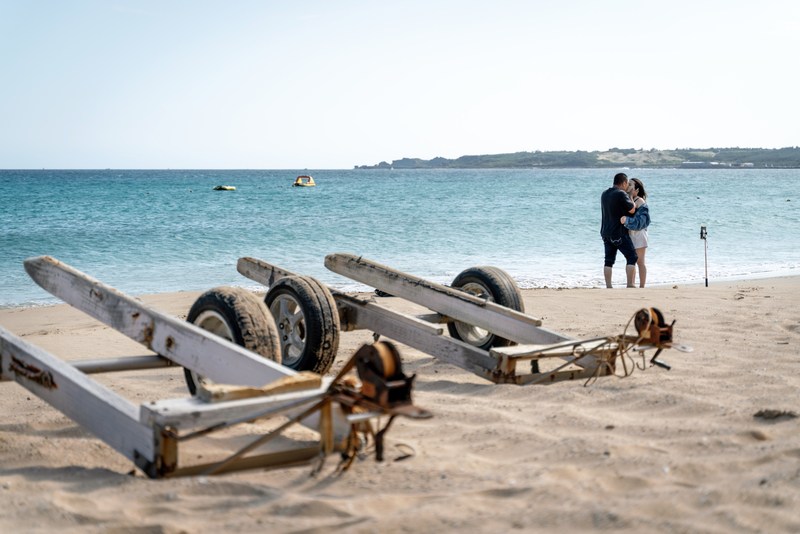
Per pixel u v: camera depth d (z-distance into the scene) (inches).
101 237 934.4
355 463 118.9
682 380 180.9
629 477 107.8
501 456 124.6
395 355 102.3
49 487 111.9
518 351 177.6
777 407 148.6
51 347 272.2
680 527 89.3
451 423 147.4
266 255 743.7
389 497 101.2
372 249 794.8
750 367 196.5
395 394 102.2
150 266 668.1
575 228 1037.2
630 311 333.4
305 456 117.5
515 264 662.5
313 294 194.7
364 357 103.4
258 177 7253.9
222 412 107.7
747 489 100.8
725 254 749.3
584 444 125.6
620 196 438.6
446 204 1800.0
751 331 260.7
